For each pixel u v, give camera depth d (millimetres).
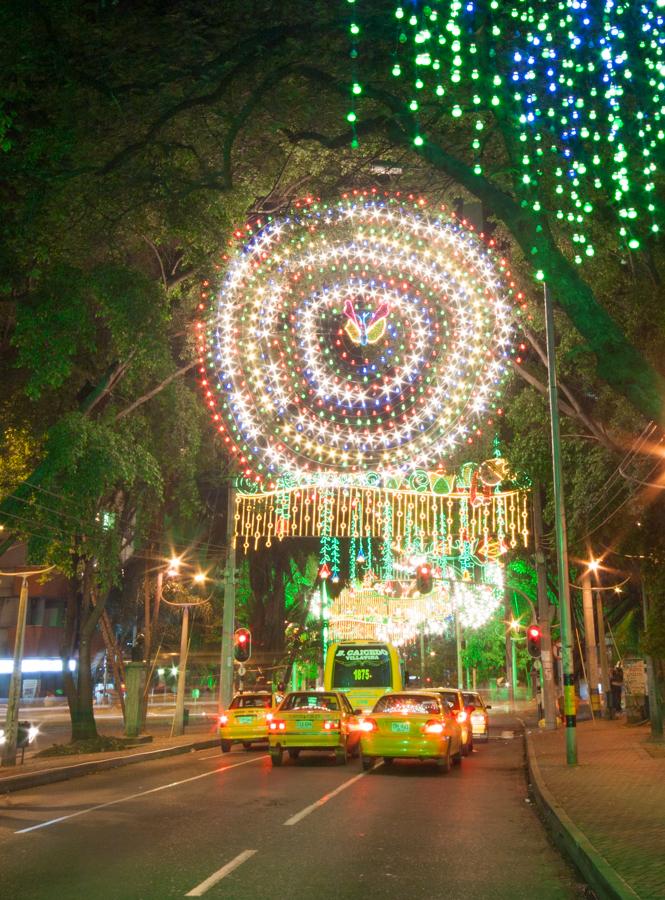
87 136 15805
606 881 7348
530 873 8680
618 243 15289
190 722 44469
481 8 11414
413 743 18594
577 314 8445
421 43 11312
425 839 10523
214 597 43625
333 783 16688
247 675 45406
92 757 22859
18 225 16906
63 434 21266
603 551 30359
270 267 21547
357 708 28969
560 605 18656
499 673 91188
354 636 50469
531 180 9547
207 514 36188
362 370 22375
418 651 79875
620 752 20281
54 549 22234
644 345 15906
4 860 9391
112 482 22484
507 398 26078
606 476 22938
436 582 41781
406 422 22391
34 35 14758
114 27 14727
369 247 21047
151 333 20797
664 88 11070
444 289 21125
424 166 18641
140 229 20078
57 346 19453
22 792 16438
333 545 34938
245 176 19969
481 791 15398
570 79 11500
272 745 20766
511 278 22766
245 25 14594
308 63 14609
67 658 27734
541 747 22672
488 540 33188
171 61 14961
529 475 25703
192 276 23922
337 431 22719
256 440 24547
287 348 22141
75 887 8062
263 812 12719
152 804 13797
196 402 26703
